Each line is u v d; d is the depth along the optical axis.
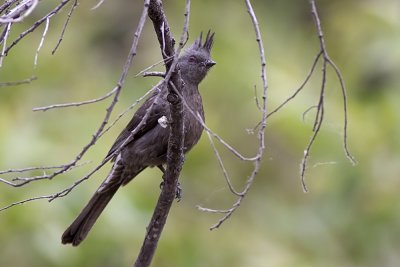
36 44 13.55
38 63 13.27
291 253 13.02
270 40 14.95
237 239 12.88
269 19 15.45
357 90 14.20
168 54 6.70
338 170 13.55
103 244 10.96
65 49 13.79
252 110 13.47
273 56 14.69
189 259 11.83
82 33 14.43
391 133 13.55
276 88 13.62
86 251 10.88
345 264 13.30
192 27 14.59
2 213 10.70
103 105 12.95
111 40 14.81
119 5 15.09
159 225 7.90
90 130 12.19
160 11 6.59
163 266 11.70
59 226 10.77
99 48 14.70
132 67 14.26
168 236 11.87
